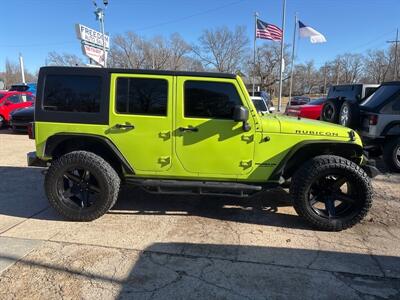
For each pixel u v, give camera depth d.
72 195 4.52
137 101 4.34
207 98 4.30
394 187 6.26
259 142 4.34
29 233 4.14
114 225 4.39
